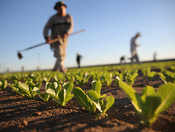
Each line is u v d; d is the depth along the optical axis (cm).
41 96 162
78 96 120
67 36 637
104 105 129
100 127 92
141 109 93
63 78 347
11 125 100
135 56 1471
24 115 120
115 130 88
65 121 104
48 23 619
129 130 87
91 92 119
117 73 365
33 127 95
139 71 675
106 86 289
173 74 260
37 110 133
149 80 346
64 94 135
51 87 158
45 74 569
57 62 637
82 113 122
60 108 138
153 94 90
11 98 191
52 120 106
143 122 91
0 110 137
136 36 1425
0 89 280
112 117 114
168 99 86
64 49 648
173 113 115
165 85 88
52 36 646
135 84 300
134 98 93
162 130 88
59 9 618
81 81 293
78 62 1759
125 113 124
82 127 92
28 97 188
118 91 228
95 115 116
